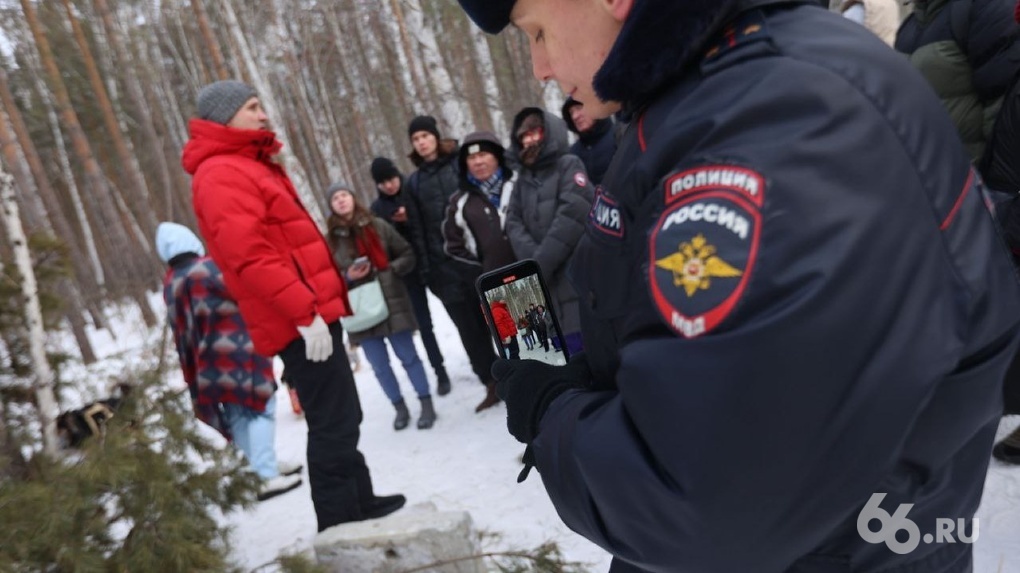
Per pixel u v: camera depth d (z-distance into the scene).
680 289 0.51
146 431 1.89
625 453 0.54
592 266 0.68
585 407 0.64
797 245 0.47
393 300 3.95
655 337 0.54
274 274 2.30
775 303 0.47
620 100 0.64
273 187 2.38
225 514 2.21
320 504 2.65
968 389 0.55
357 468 2.75
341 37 16.11
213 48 8.28
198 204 2.33
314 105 17.36
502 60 14.42
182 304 3.24
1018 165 1.70
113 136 14.00
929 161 0.54
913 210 0.51
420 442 3.77
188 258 3.33
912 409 0.49
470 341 3.94
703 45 0.59
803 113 0.51
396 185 4.55
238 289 2.46
